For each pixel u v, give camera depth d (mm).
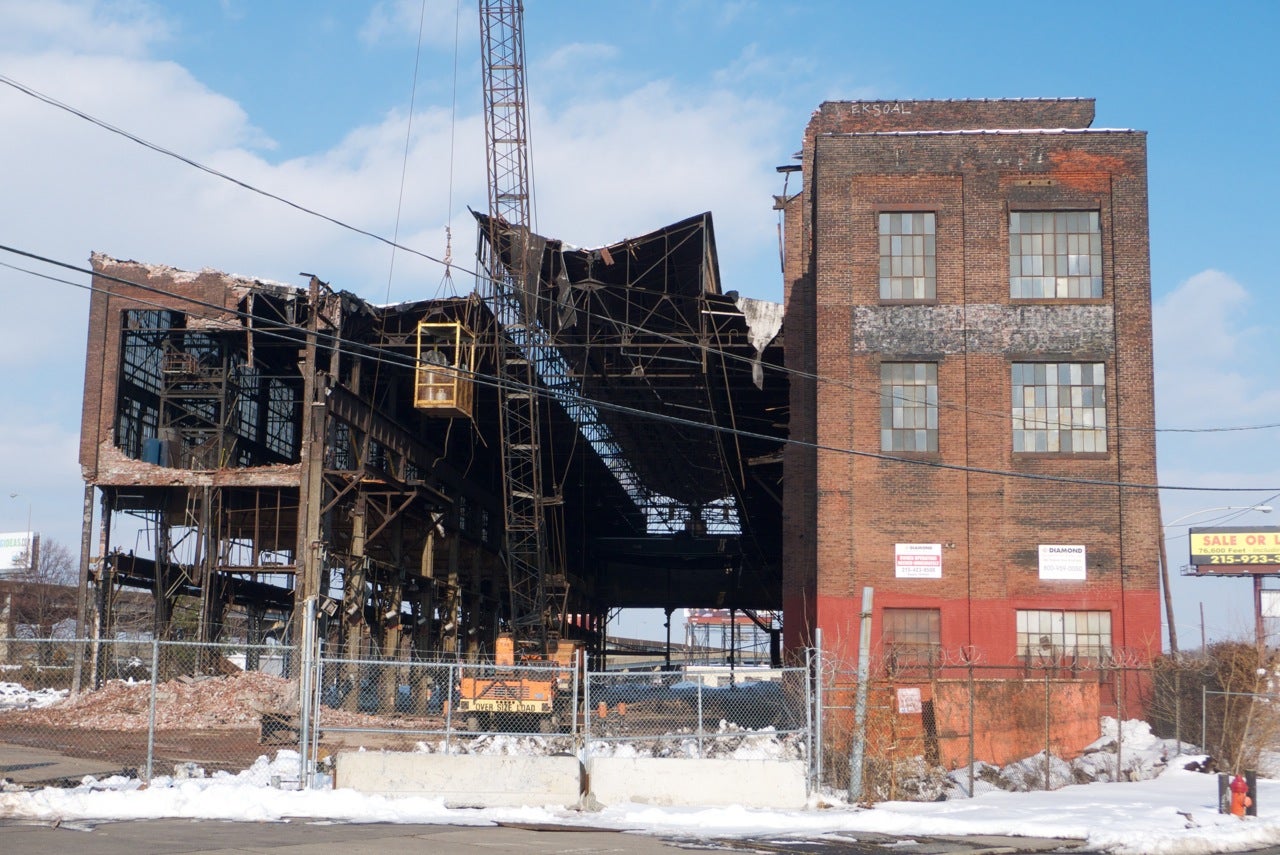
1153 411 36688
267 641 61125
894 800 23359
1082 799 24062
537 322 52750
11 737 34250
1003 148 38156
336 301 47281
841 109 44188
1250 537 69438
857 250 38094
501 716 40250
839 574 36594
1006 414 36938
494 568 74688
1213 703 30328
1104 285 37469
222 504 49906
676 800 21328
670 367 58125
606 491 85438
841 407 37344
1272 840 18859
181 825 17672
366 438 49750
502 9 62969
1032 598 36031
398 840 16578
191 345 50938
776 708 44281
